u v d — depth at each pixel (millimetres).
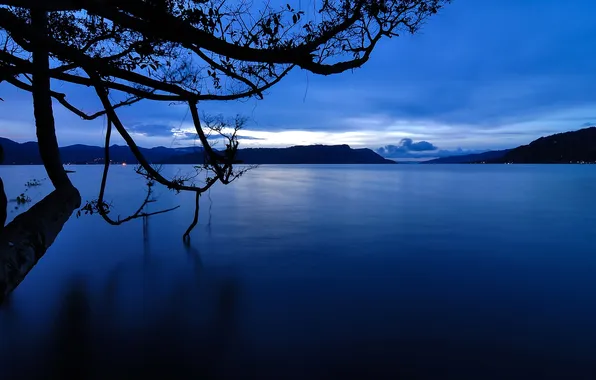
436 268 8727
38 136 3848
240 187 34062
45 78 3842
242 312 6117
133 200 22500
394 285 7508
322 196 26281
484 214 17562
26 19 4211
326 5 3332
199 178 36406
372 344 5027
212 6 3086
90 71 3385
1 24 2561
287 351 4867
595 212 18031
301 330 5492
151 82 3367
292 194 27562
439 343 5086
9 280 2318
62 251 10281
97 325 5559
